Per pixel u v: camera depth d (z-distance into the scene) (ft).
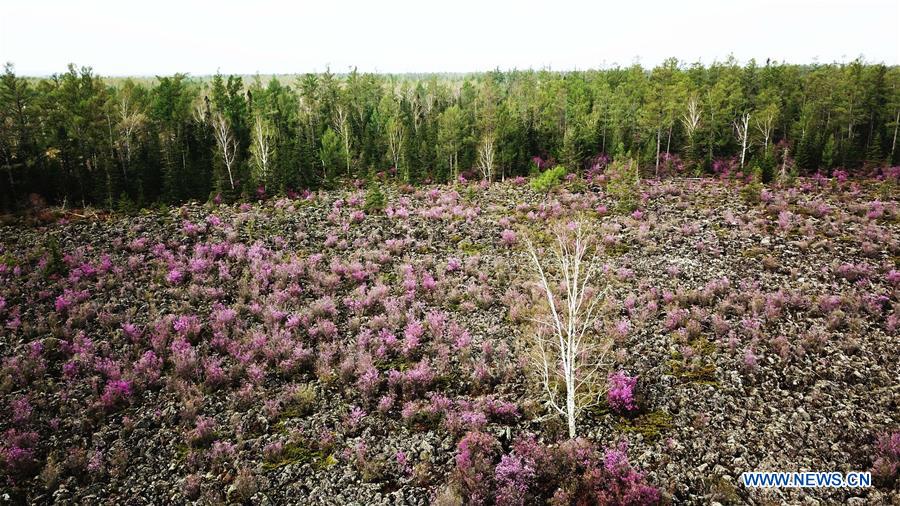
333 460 51.85
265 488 48.21
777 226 114.73
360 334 73.97
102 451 52.11
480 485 46.03
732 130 211.41
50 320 74.18
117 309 79.77
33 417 55.57
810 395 57.52
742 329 71.56
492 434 54.24
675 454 50.44
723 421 54.80
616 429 54.65
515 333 75.46
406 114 267.39
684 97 201.57
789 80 241.76
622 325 73.15
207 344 71.31
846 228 110.32
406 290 89.92
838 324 70.95
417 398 61.41
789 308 76.79
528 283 89.30
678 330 71.67
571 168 190.08
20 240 110.11
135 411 58.08
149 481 48.96
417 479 48.83
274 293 86.38
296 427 56.65
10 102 153.38
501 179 191.21
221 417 57.72
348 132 228.02
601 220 126.93
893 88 203.92
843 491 44.88
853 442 50.67
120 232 114.83
